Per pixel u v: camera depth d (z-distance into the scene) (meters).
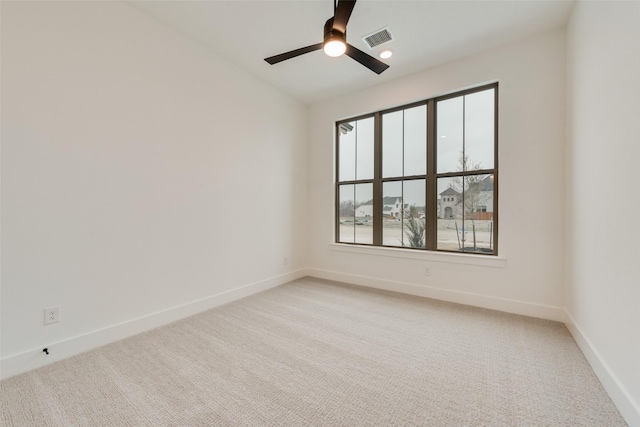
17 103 1.77
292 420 1.38
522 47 2.72
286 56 2.26
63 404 1.50
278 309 2.90
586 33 1.98
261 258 3.58
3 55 1.72
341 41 2.00
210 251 2.96
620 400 1.42
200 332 2.36
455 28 2.56
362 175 3.96
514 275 2.77
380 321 2.58
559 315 2.57
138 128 2.37
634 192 1.33
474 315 2.72
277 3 2.28
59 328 1.95
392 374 1.77
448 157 3.26
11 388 1.63
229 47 2.91
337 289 3.62
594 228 1.83
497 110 2.94
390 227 3.71
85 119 2.06
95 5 2.12
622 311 1.44
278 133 3.84
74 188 2.01
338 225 4.19
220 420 1.38
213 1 2.25
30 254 1.83
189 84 2.76
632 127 1.35
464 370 1.81
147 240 2.43
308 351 2.05
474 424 1.35
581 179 2.09
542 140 2.63
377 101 3.69
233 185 3.21
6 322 1.74
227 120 3.14
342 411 1.45
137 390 1.61
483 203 3.05
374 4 2.25
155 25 2.48
